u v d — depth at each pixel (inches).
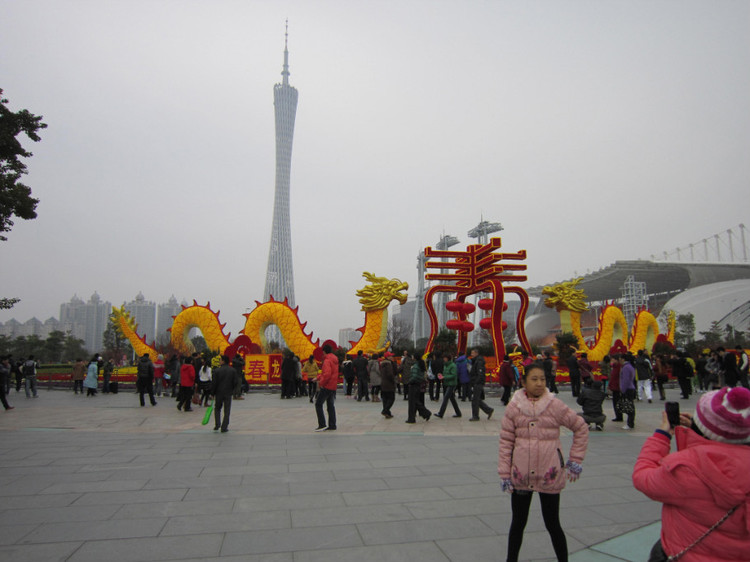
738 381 561.9
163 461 295.3
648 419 495.2
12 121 591.8
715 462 88.0
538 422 147.4
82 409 593.6
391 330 2564.0
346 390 746.2
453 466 283.0
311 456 309.4
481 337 2593.5
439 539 175.5
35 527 186.1
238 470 273.1
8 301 644.7
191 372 570.6
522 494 147.3
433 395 708.7
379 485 243.1
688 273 3732.8
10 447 340.5
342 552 164.1
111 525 188.2
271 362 844.6
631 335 1220.5
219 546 168.6
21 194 577.0
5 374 605.9
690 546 89.5
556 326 3690.9
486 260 901.2
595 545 172.1
